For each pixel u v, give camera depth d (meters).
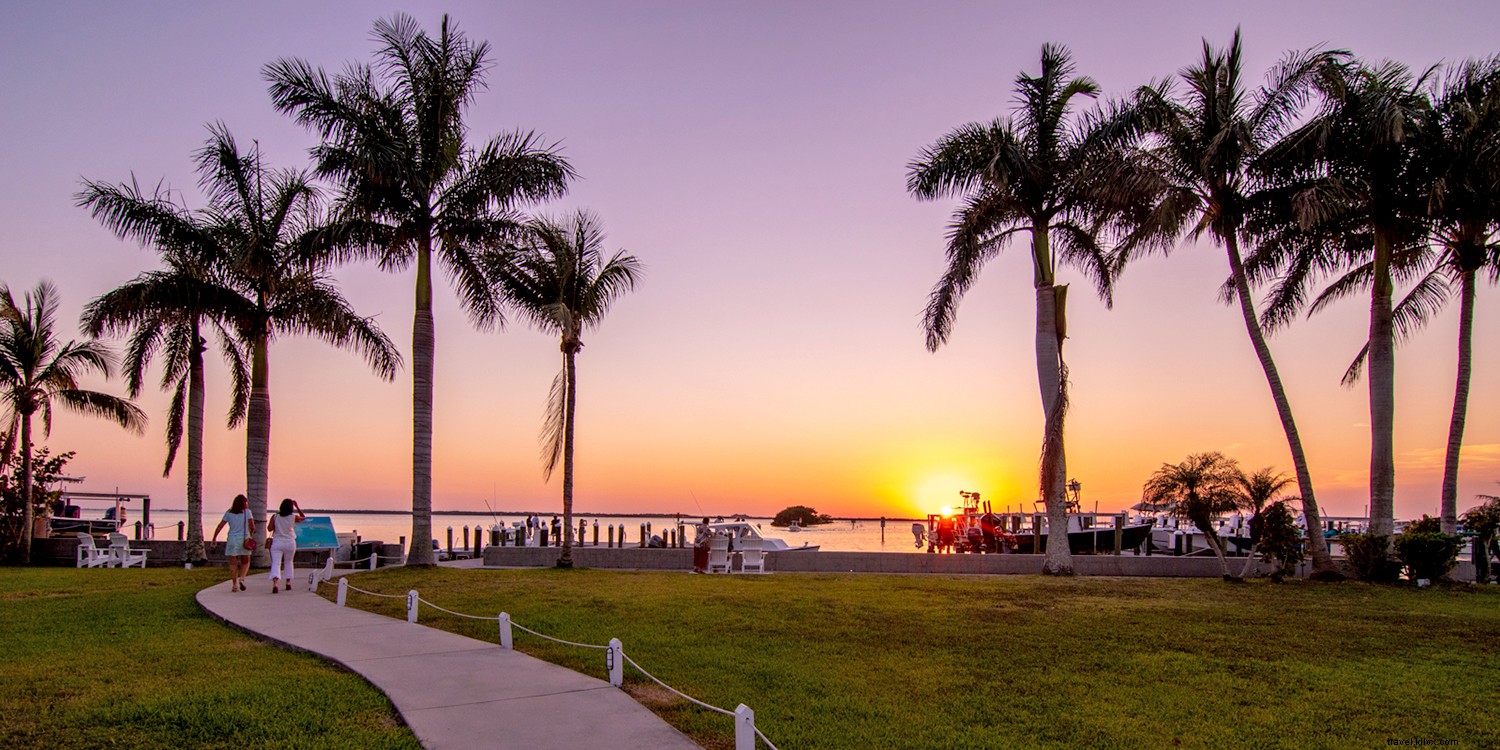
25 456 29.55
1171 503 20.84
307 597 16.52
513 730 7.61
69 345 30.14
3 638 12.09
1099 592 17.81
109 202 24.09
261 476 25.81
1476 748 7.67
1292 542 20.17
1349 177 21.34
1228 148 20.62
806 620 14.05
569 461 25.30
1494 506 22.39
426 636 12.20
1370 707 8.91
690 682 9.80
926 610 15.16
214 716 7.98
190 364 27.66
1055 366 22.75
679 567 26.30
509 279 24.92
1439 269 24.06
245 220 25.64
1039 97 22.94
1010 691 9.51
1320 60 20.45
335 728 7.78
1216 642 12.25
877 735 7.91
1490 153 19.00
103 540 34.66
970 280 23.58
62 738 7.38
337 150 21.77
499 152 24.09
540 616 14.27
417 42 23.41
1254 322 21.84
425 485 23.66
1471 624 13.77
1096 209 22.64
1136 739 7.84
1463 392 22.34
